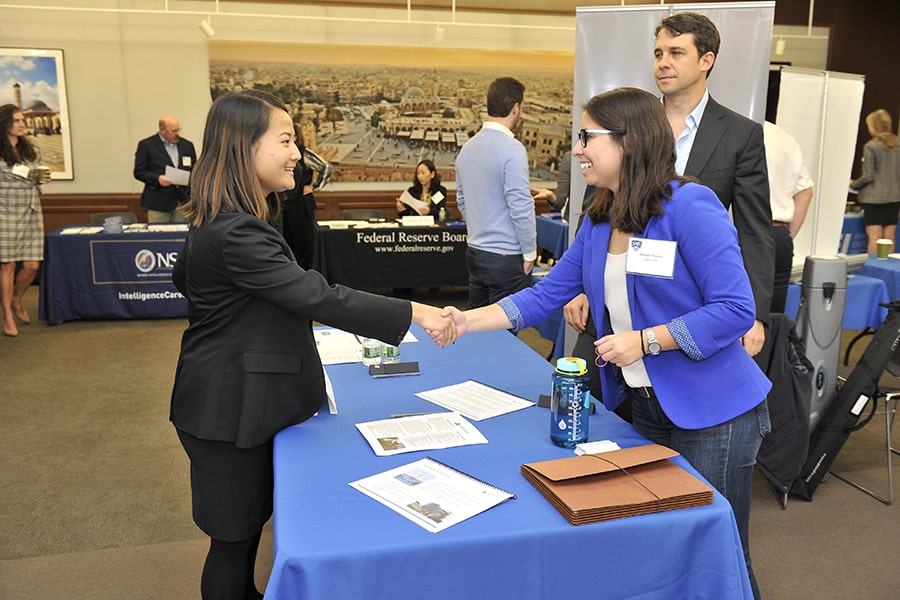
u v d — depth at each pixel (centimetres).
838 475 327
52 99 742
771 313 285
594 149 155
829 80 402
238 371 161
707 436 164
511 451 158
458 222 652
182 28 754
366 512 131
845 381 306
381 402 188
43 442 358
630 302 162
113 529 277
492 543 123
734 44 294
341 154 801
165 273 600
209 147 158
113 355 507
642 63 304
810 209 417
